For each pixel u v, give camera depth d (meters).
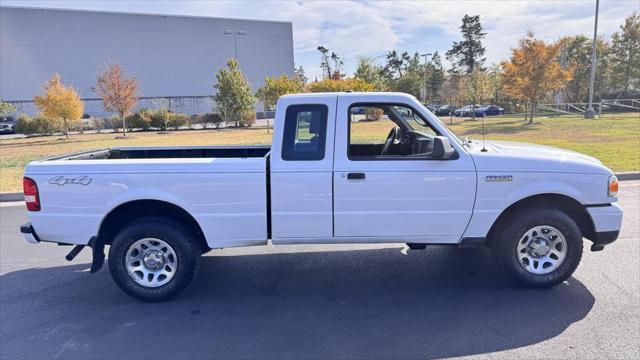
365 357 3.24
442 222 4.19
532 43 26.22
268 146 5.70
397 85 58.44
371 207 4.15
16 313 4.12
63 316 4.05
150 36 57.12
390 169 4.09
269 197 4.17
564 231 4.19
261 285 4.67
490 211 4.17
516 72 27.20
